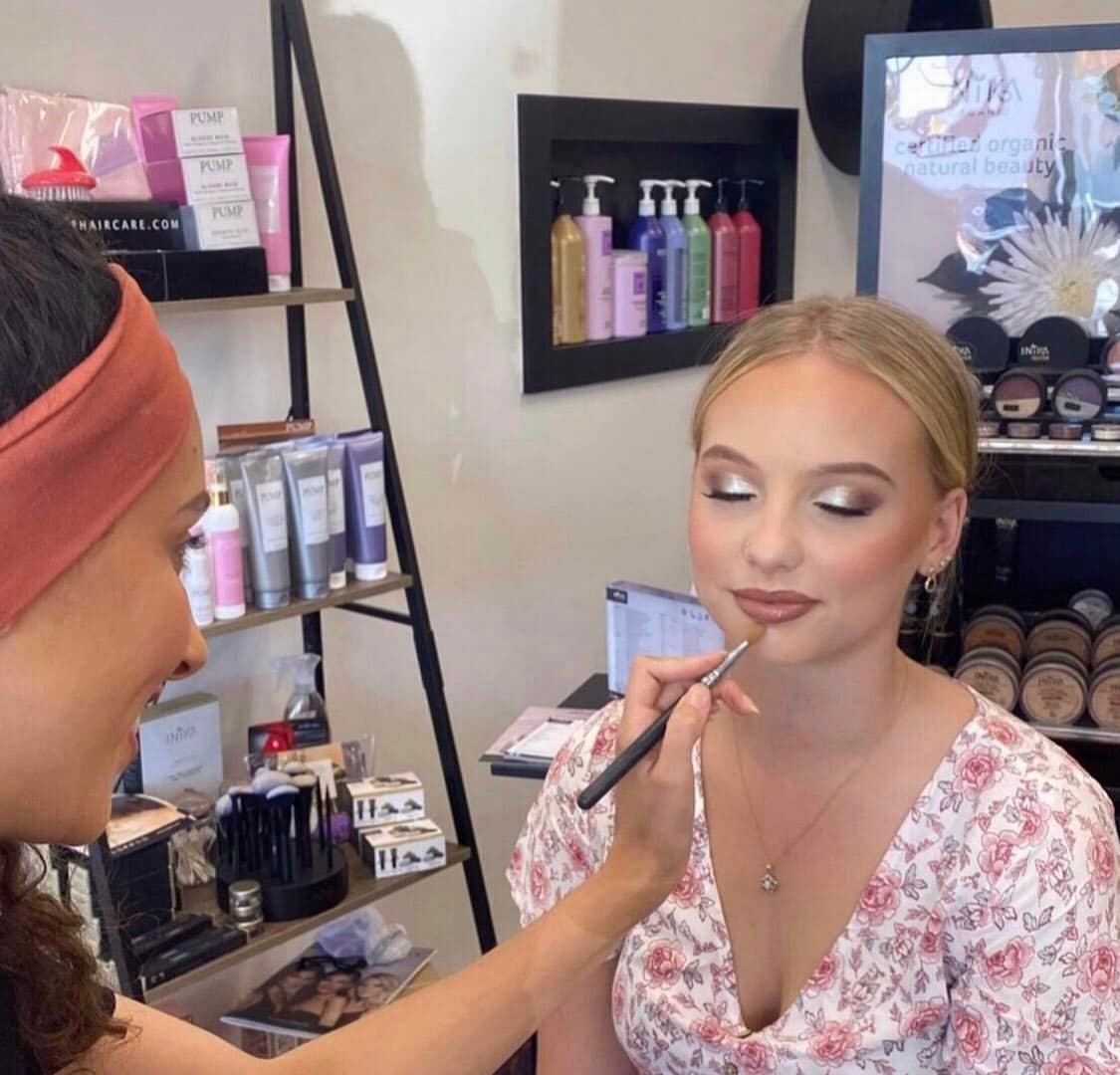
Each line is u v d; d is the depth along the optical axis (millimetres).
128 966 1397
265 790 1664
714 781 929
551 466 2357
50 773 556
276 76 1711
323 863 1665
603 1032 984
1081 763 1583
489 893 2373
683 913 920
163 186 1535
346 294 1646
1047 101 1512
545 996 824
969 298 1579
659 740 815
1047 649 1633
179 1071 786
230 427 1657
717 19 2551
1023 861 841
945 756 876
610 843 938
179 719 1734
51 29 1541
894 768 882
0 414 516
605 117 2312
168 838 1544
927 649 1645
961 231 1569
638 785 821
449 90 2041
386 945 1910
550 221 2246
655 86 2432
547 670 2428
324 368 1922
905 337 851
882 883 878
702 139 2529
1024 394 1505
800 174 2809
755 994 915
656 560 2672
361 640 2049
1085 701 1566
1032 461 1501
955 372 867
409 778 1818
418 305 2053
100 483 539
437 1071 793
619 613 1661
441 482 2145
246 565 1596
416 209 2023
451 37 2031
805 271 2873
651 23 2398
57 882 1448
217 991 1910
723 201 2645
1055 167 1522
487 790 2340
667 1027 906
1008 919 844
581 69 2270
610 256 2391
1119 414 1484
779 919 908
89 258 558
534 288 2223
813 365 833
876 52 1563
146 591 570
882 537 825
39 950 657
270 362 1850
